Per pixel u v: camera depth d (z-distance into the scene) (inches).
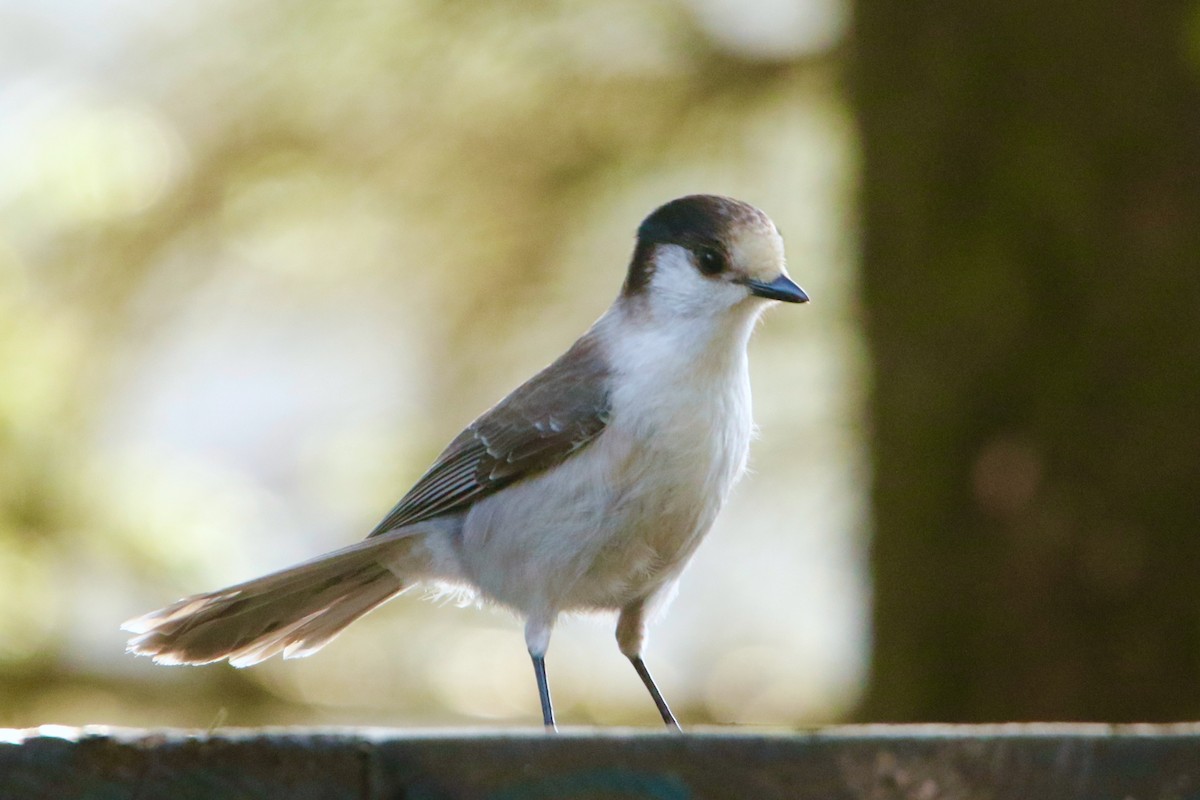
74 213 494.6
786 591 564.1
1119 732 156.8
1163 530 387.9
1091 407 396.8
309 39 522.3
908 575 417.7
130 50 529.7
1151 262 396.2
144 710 501.4
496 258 546.0
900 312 426.3
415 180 539.5
